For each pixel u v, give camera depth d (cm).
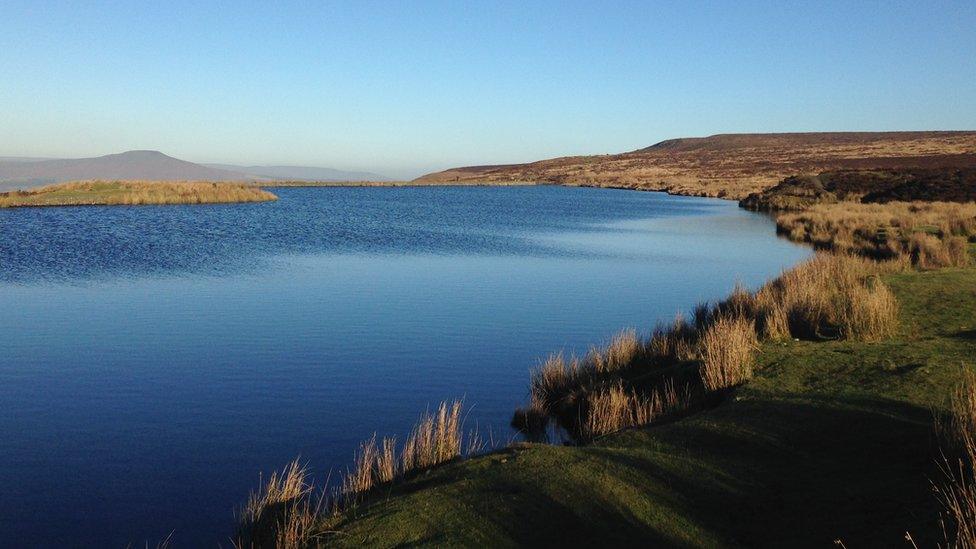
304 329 1783
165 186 7206
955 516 541
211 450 996
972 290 1652
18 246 3272
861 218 4119
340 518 673
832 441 758
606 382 1204
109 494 852
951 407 813
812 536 568
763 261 3216
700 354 1217
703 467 721
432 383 1341
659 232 4747
